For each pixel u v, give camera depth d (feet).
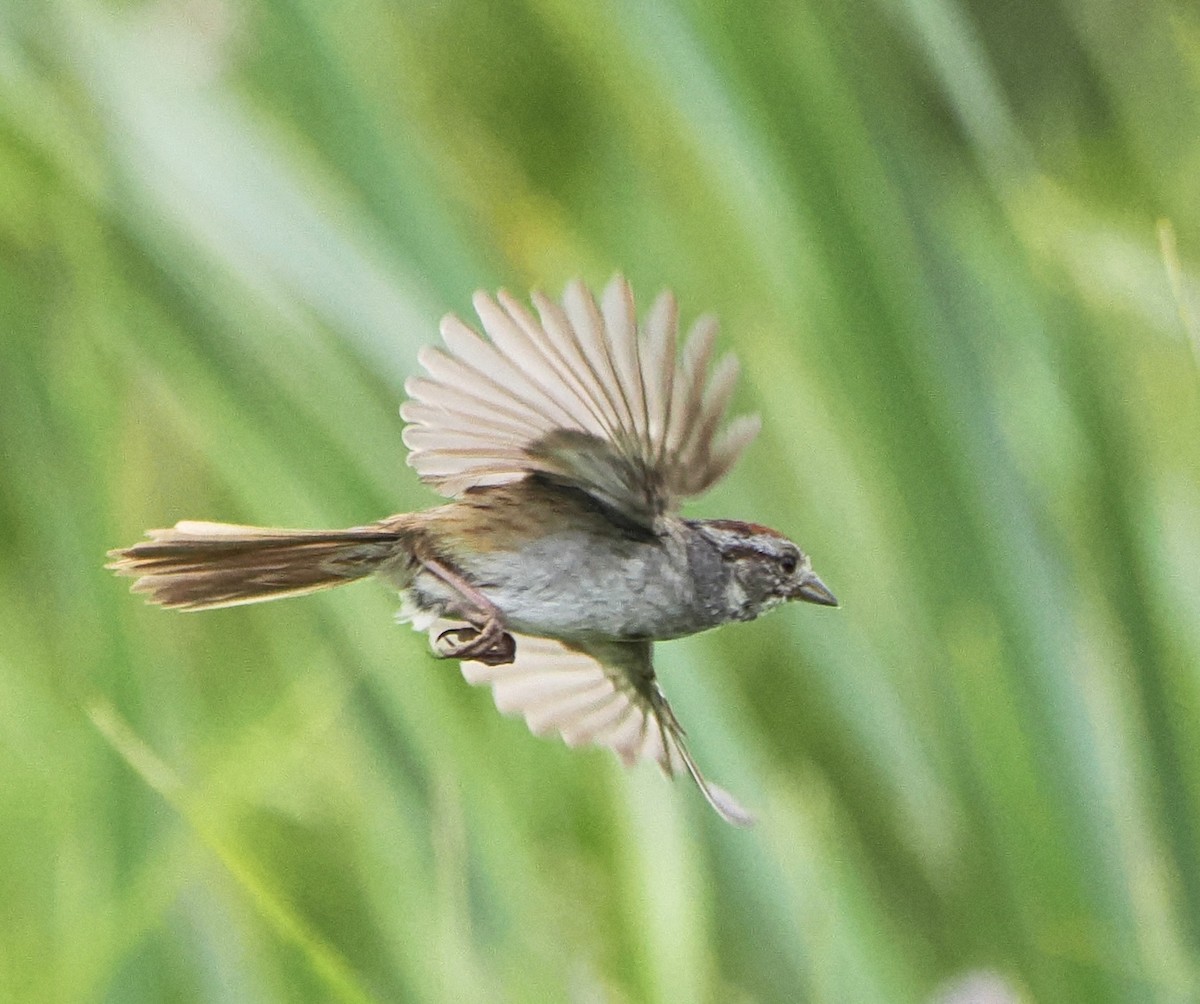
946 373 15.84
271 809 15.90
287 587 15.60
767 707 16.12
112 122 15.85
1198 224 16.01
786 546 15.75
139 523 15.93
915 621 15.87
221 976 15.76
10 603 15.93
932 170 15.88
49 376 15.87
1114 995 15.81
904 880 15.99
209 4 15.88
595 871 15.88
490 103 16.16
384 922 15.79
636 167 16.14
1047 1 16.16
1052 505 15.85
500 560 15.64
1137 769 15.83
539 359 15.46
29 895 15.76
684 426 15.52
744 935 15.85
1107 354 15.92
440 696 15.80
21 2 15.85
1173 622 15.88
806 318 15.87
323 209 15.85
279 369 15.84
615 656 15.80
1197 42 16.02
